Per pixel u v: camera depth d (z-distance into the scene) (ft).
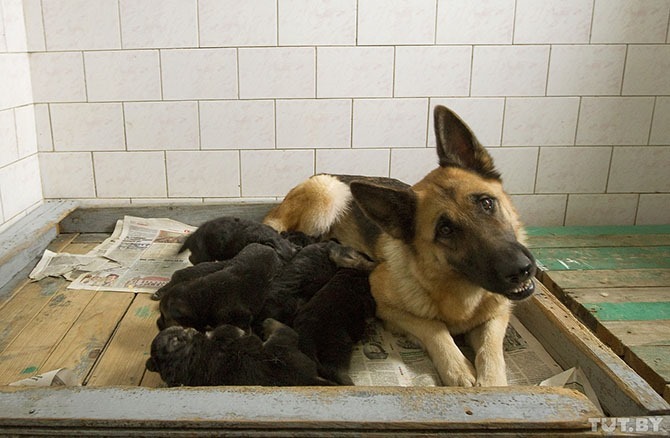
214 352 4.55
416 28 6.69
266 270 5.21
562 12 6.68
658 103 6.93
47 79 6.75
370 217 5.05
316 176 6.48
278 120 6.90
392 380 4.80
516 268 4.55
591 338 4.90
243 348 4.57
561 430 3.67
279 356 4.57
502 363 4.81
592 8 6.68
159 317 5.31
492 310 5.12
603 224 7.23
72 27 6.61
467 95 6.87
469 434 3.67
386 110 6.89
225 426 3.67
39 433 3.74
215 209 7.00
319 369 4.73
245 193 7.09
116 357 5.01
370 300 5.27
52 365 4.93
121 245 6.53
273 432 3.67
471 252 4.74
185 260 6.28
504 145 7.00
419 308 5.12
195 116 6.87
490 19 6.68
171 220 7.00
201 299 4.99
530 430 3.67
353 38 6.70
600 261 6.28
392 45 6.73
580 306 5.56
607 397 4.62
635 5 6.68
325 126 6.93
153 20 6.61
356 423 3.65
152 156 6.97
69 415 3.73
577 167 7.08
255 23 6.64
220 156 6.98
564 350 5.07
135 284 5.88
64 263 6.18
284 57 6.73
